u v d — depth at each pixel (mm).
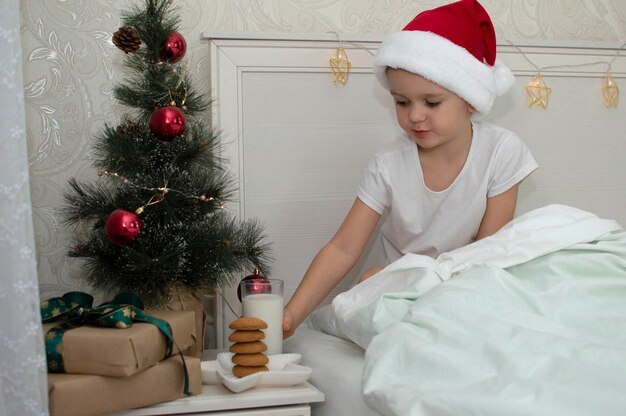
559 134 1821
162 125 1346
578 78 1822
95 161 1521
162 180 1385
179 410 1073
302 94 1677
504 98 1785
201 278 1397
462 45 1385
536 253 1166
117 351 995
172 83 1442
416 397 917
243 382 1102
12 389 889
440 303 1057
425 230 1540
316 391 1119
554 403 829
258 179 1663
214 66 1621
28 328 882
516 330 976
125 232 1277
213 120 1623
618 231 1234
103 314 1064
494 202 1495
